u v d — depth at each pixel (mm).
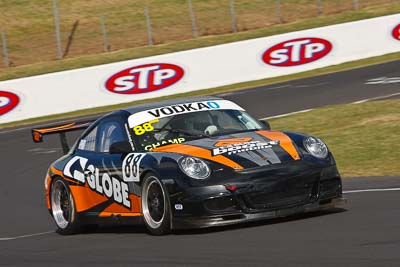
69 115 83938
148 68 88500
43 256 25141
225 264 20094
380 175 37312
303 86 81312
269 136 27141
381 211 26109
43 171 51812
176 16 121250
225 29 116438
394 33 98312
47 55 108500
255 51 92438
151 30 116125
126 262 22016
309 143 26422
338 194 26047
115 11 123000
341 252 19938
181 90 89750
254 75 92375
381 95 68062
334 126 54531
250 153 25609
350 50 96312
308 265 18812
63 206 31625
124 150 27938
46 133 32719
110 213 28859
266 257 20344
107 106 87000
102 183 28906
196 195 24625
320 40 94875
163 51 106375
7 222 36781
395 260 18406
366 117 55469
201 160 25328
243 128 28766
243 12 122500
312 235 22828
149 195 26578
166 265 20922
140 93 88375
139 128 28672
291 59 93625
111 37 114062
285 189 24906
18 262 24406
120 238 27266
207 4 125438
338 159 42906
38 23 118688
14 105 83375
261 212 24641
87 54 108625
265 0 127688
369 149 43969
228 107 29844
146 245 24625
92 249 25438
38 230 33656
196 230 26219
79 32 116062
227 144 26297
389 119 52312
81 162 30344
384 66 88438
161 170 25609
